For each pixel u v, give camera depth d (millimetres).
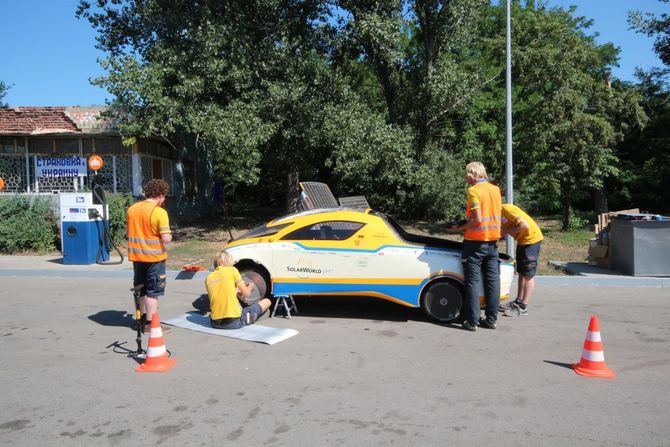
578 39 14938
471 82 15719
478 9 15648
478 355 5195
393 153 14453
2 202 12508
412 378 4551
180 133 18938
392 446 3346
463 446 3338
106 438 3482
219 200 24406
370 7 14875
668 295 8219
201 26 13562
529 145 15453
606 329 6180
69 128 15266
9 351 5375
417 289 6461
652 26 18016
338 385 4395
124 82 12664
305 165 17031
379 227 6648
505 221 6770
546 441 3400
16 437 3502
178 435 3520
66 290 8688
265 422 3707
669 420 3715
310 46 16047
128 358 5141
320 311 7156
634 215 9898
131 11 15555
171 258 11648
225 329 6125
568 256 11875
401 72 16828
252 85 14820
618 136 15336
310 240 6754
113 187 15891
